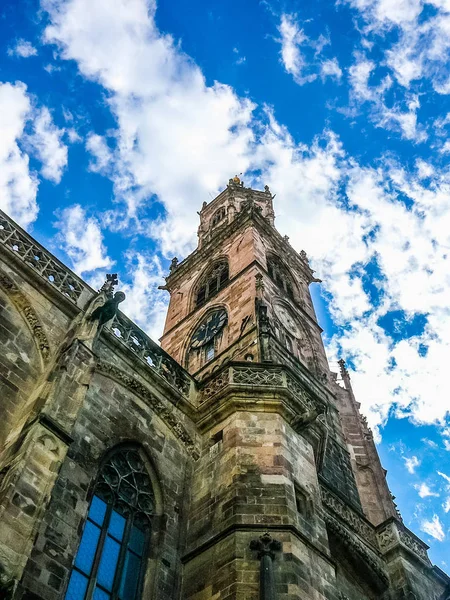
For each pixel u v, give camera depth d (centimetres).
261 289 4350
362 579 2989
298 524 2162
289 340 4472
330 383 4616
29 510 1595
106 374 2455
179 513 2341
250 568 1955
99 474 2155
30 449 1720
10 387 2103
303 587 1925
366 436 4672
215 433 2600
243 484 2262
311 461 2552
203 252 5725
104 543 2017
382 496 4072
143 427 2462
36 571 1694
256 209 5831
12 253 2477
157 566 2109
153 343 2827
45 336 2352
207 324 4541
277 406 2609
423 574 3145
